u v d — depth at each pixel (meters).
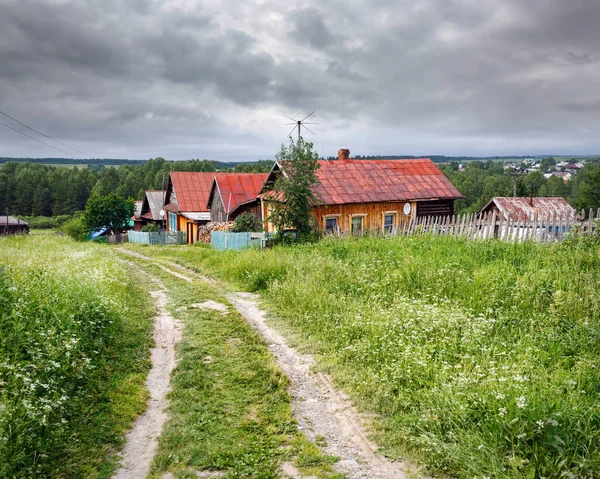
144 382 6.60
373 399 5.80
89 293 8.85
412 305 8.47
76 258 14.69
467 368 5.98
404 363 6.36
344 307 9.35
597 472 3.90
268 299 11.53
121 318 9.04
